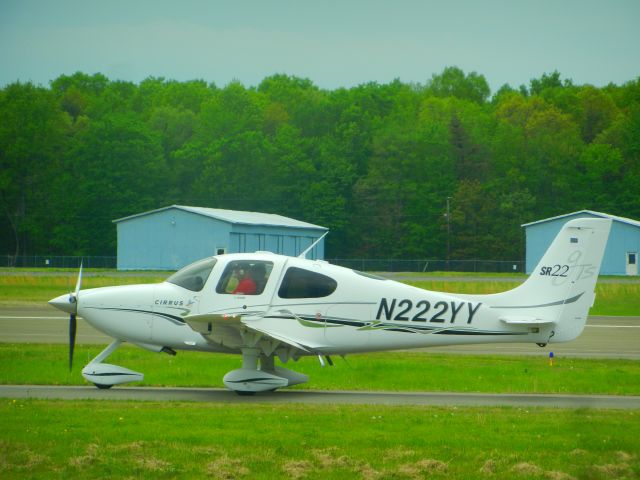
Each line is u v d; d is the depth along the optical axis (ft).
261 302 142.82
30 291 400.88
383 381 160.04
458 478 87.71
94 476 86.38
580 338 250.37
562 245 147.33
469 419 115.14
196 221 587.27
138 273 560.61
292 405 126.82
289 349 145.18
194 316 134.31
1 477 85.87
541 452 97.45
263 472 88.33
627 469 91.50
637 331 271.49
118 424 107.86
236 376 140.05
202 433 103.30
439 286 443.32
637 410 125.90
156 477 86.38
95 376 144.36
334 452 95.50
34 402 125.18
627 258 604.49
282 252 620.49
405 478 87.66
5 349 196.44
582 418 117.08
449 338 147.23
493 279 515.50
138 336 147.33
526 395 145.18
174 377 160.35
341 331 144.46
